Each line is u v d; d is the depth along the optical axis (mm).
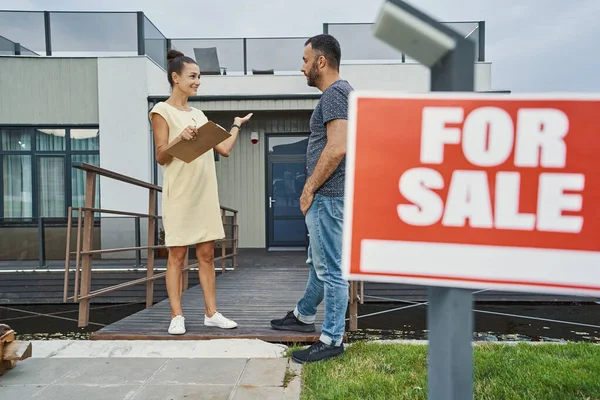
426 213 626
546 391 1723
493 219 609
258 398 1688
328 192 1997
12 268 5523
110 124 7438
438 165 623
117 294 5234
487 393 1703
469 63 615
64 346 2330
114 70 7453
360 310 4613
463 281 614
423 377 1839
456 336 631
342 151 1886
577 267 585
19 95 7555
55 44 7613
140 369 2008
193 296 3801
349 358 2104
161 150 2494
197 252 2689
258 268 5910
